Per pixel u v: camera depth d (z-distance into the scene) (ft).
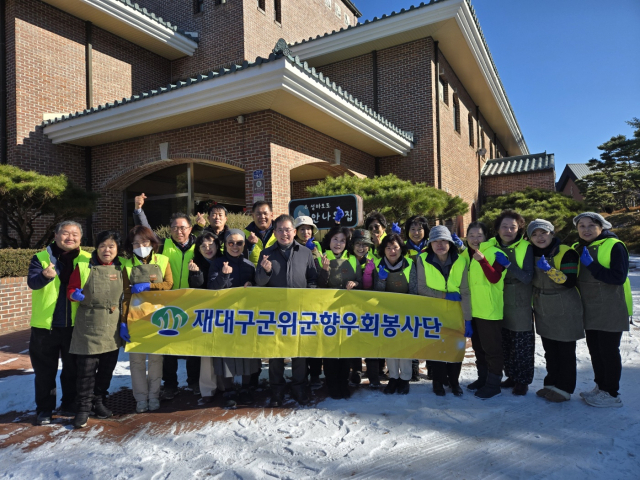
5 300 23.32
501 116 71.05
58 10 37.35
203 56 46.29
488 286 12.60
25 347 19.70
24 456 9.84
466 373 15.48
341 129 33.12
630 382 13.65
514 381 13.30
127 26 40.65
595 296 11.93
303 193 45.57
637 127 98.58
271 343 12.73
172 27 43.78
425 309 13.46
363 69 45.32
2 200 26.96
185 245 13.75
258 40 45.91
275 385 12.75
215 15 45.62
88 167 37.52
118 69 42.39
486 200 63.36
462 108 55.42
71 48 38.24
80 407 11.32
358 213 20.01
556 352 12.67
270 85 24.62
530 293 12.84
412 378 14.99
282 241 12.94
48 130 35.09
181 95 27.53
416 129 42.16
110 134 33.76
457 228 49.39
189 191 36.65
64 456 9.78
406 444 9.95
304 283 13.30
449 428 10.75
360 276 13.94
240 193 42.52
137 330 12.32
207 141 30.99
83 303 11.46
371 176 42.37
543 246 12.40
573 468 8.81
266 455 9.55
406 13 39.06
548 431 10.50
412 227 15.47
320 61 46.91
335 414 11.77
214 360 12.67
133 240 12.36
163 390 13.74
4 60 34.73
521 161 67.56
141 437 10.64
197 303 12.70
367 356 13.05
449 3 37.01
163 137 33.19
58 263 11.73
